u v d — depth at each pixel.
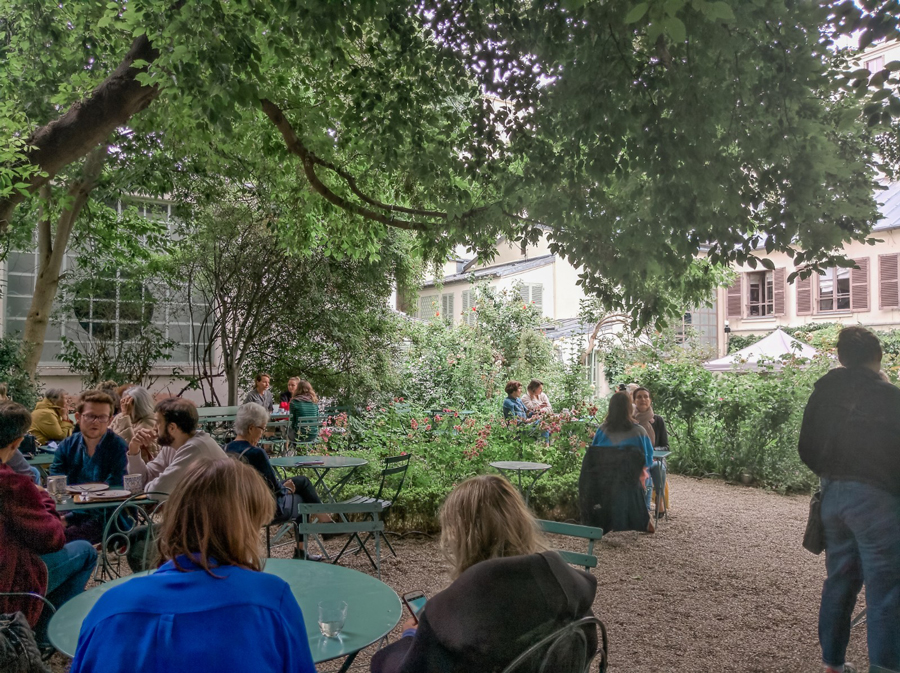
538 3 4.75
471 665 1.67
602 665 2.04
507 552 1.88
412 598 2.48
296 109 7.58
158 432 4.55
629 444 5.63
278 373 14.23
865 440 3.03
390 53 6.46
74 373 13.27
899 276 19.92
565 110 4.97
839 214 4.28
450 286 25.64
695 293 6.11
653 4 2.25
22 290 13.16
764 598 4.77
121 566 5.10
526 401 10.92
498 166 5.88
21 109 7.68
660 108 4.33
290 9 4.61
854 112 4.16
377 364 14.23
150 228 12.97
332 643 2.06
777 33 4.07
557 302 25.36
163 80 5.40
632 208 5.24
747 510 7.87
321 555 5.51
